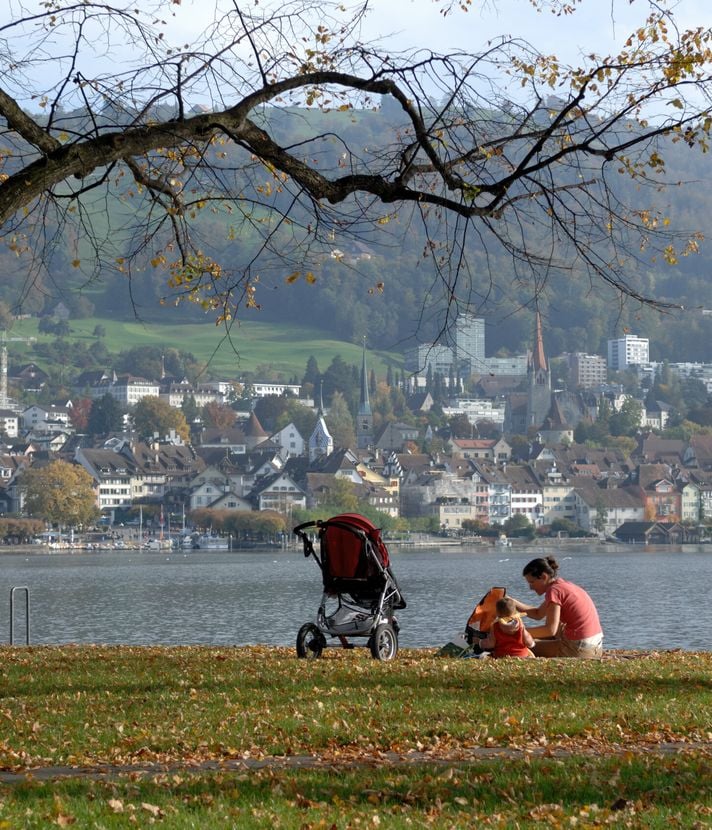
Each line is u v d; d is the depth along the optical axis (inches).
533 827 661.9
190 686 1252.5
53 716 1080.2
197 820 679.1
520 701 1099.3
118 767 867.4
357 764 852.6
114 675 1385.3
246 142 1389.0
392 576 1509.6
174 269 1512.1
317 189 1392.7
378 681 1235.9
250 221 1466.5
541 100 1390.3
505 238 1407.5
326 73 1371.8
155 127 1310.3
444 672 1282.0
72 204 1509.6
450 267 1432.1
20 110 1245.7
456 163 1389.0
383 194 1389.0
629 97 1360.7
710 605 6003.9
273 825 669.9
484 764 824.9
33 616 5511.8
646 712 1042.1
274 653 1654.8
